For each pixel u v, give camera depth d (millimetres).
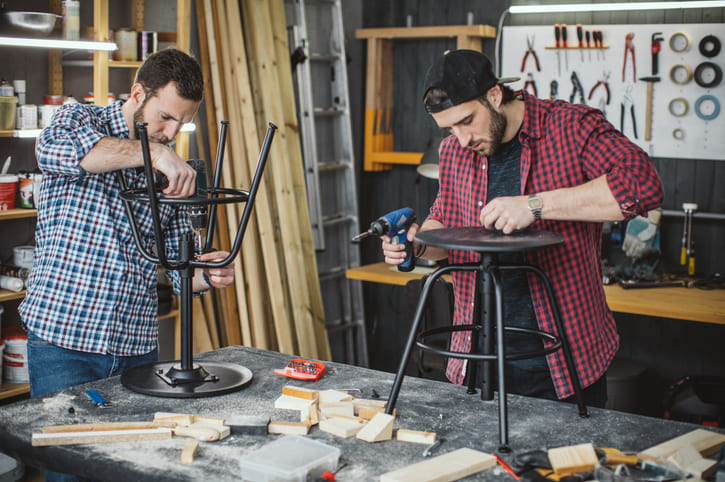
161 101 1853
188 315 1781
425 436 1457
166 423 1515
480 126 1730
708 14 3719
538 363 1936
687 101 3805
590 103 4027
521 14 4168
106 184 1981
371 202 4824
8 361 3004
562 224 1862
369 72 4504
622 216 1652
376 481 1291
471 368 1741
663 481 1240
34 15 2713
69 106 1970
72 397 1710
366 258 4887
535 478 1281
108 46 2904
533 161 1880
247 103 3666
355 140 4777
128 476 1338
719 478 1238
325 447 1371
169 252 2137
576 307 1879
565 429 1525
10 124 2865
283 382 1832
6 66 3141
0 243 3232
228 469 1337
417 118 4590
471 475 1314
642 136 3934
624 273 3695
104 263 1996
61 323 1970
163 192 1867
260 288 3738
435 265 3914
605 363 1918
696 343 3861
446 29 4184
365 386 1800
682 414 3289
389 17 4621
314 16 4293
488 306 1579
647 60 3867
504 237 1524
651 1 3799
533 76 4156
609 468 1258
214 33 3648
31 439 1471
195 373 1789
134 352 2094
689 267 3756
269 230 3736
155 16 3723
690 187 3869
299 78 4109
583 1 3953
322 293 4426
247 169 3719
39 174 3012
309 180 4188
